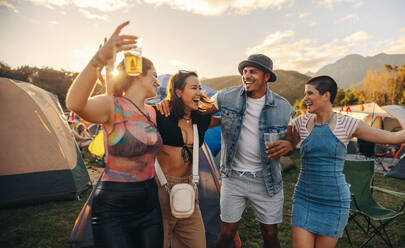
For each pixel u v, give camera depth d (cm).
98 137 342
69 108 127
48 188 477
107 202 146
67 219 409
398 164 761
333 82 204
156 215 163
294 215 217
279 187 253
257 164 253
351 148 1194
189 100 197
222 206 261
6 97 477
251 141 254
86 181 558
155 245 155
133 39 130
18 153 466
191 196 190
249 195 252
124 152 150
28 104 489
